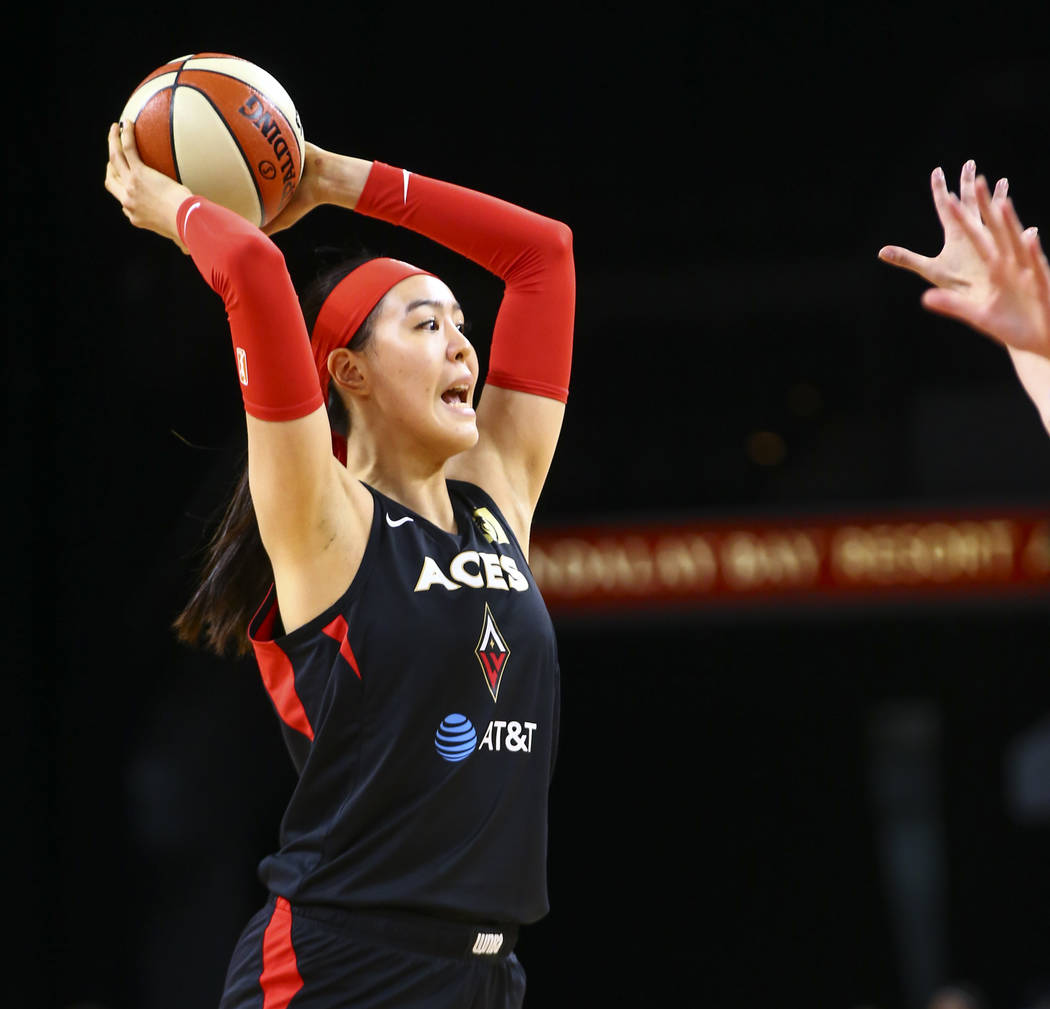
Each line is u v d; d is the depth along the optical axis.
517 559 9.29
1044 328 7.35
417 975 8.34
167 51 48.53
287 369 8.19
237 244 8.14
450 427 9.16
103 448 48.19
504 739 8.67
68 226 47.12
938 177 8.14
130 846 47.88
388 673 8.44
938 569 46.44
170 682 48.50
